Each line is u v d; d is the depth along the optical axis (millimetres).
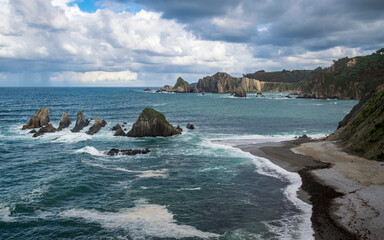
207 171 33625
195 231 19812
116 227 20469
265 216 21734
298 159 37375
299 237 18469
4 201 24812
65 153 43125
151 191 27391
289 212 22172
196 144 49562
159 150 45000
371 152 35344
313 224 19953
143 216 22188
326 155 38188
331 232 18656
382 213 20297
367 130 38500
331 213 21203
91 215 22406
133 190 27656
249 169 34062
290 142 49406
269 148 44656
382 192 24000
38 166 35938
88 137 56438
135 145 49125
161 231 19875
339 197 23969
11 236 19422
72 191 27234
